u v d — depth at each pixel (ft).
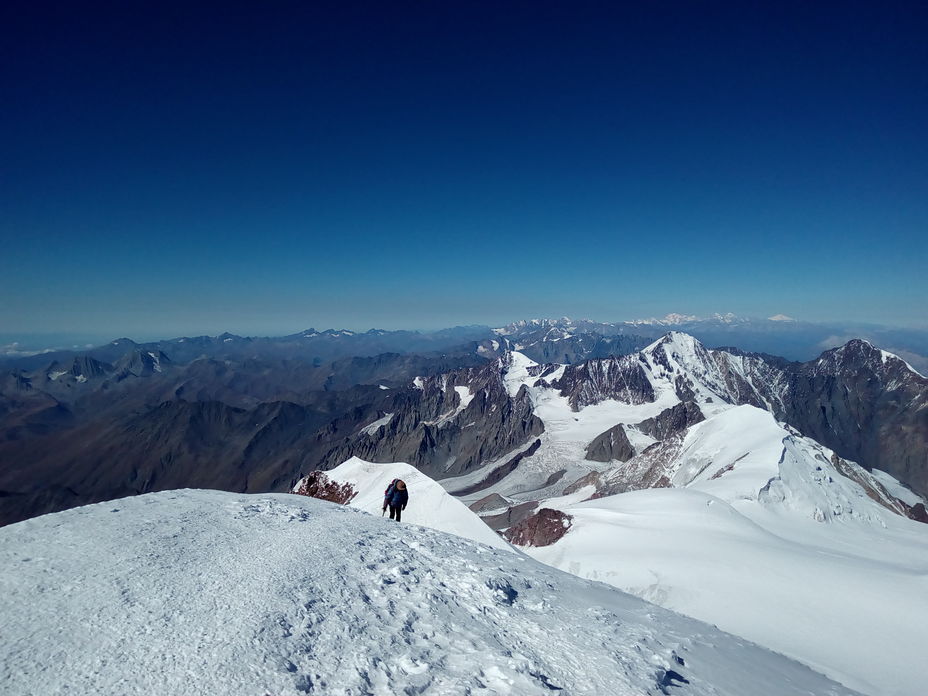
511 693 25.30
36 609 28.68
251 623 28.81
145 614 28.99
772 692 35.96
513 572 50.14
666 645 37.65
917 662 68.80
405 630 31.53
